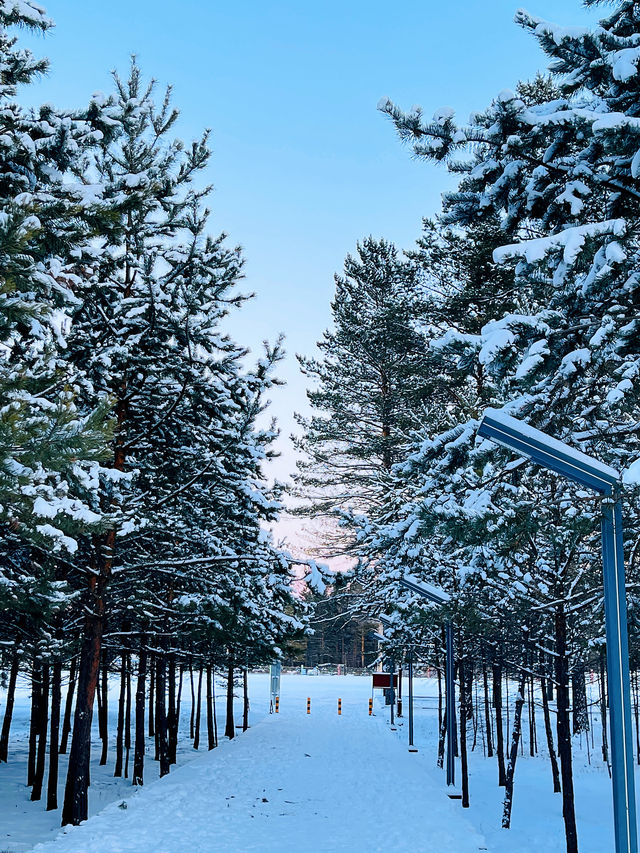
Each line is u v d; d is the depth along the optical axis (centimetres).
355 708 4150
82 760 1403
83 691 1442
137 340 1491
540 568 1300
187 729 3369
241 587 1648
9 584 1175
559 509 1102
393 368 3247
